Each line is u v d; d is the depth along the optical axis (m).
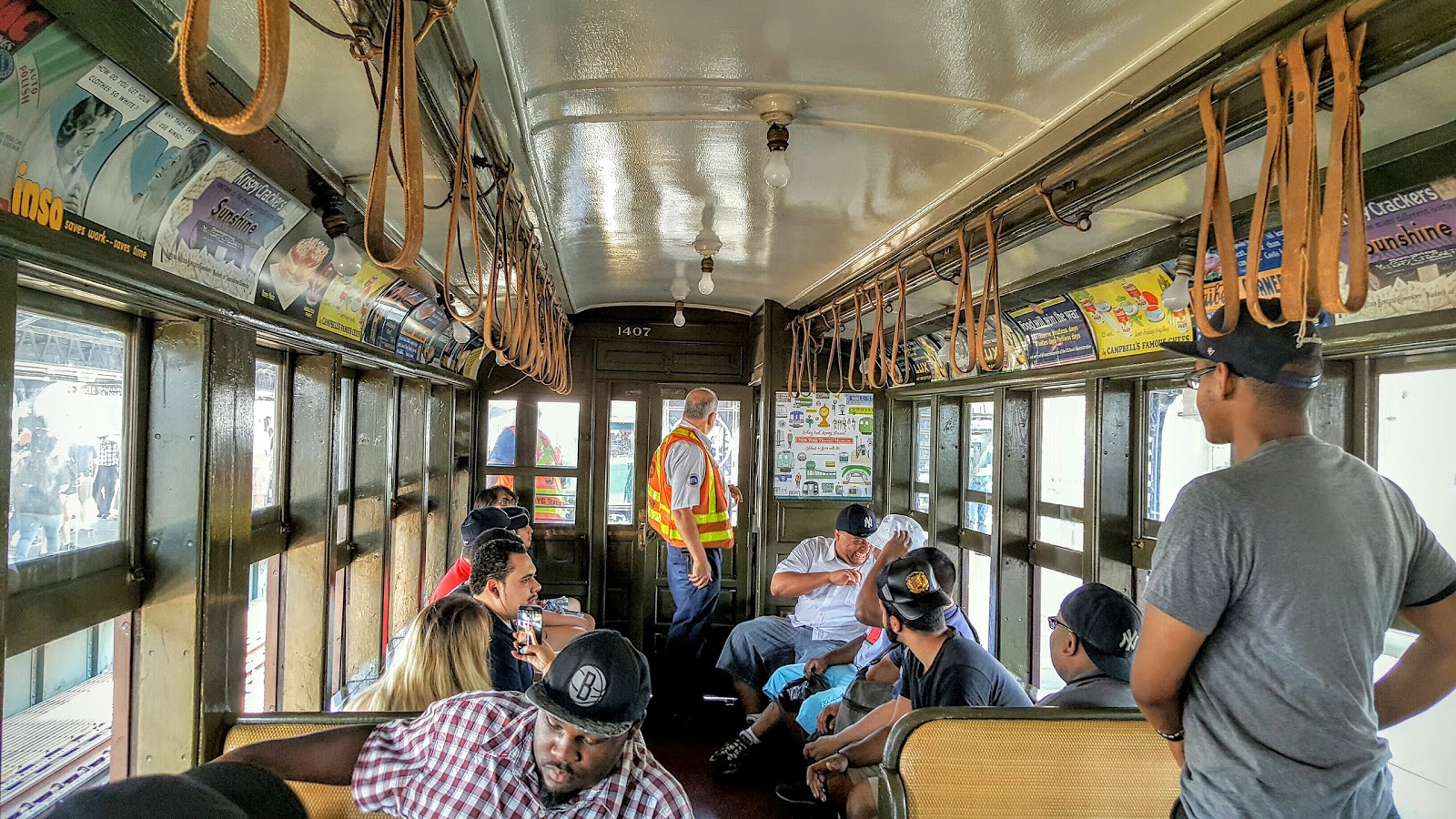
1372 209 2.24
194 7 0.72
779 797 4.24
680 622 5.49
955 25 1.82
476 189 2.19
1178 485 3.59
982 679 2.58
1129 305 3.47
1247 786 1.31
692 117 2.43
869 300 4.31
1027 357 4.43
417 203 1.08
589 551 6.75
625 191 3.29
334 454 3.43
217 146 1.92
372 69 1.79
